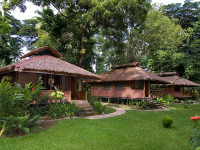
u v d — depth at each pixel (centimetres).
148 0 1900
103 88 2164
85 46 2030
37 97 895
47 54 1377
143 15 1806
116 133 711
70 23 1819
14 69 962
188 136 698
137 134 708
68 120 934
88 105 1337
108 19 1834
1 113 668
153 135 703
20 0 1684
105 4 1641
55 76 1266
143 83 1734
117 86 1984
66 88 1248
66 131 723
